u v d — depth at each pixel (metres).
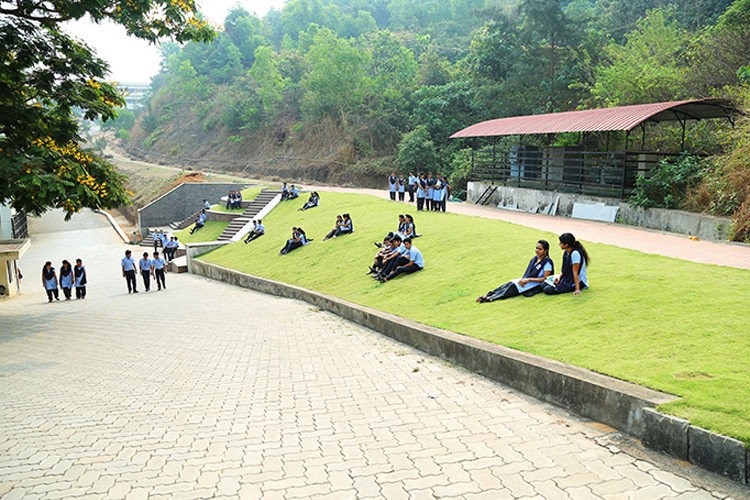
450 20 76.19
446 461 4.49
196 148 74.00
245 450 4.88
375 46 57.66
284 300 15.55
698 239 14.34
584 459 4.48
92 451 4.99
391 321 9.82
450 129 45.31
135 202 50.34
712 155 17.73
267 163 59.22
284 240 22.91
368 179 49.28
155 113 94.75
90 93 13.63
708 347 5.89
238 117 69.06
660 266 9.69
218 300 16.92
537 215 21.78
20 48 12.24
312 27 70.25
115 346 10.72
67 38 13.42
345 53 53.97
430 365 7.80
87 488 4.21
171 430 5.50
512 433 5.08
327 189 38.78
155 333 11.96
